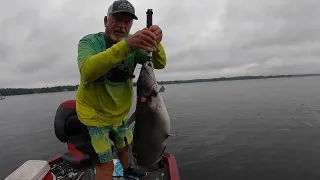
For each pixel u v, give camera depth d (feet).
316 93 75.87
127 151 6.04
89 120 5.00
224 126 31.76
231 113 42.78
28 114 65.77
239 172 17.24
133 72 5.44
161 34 4.43
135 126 5.19
